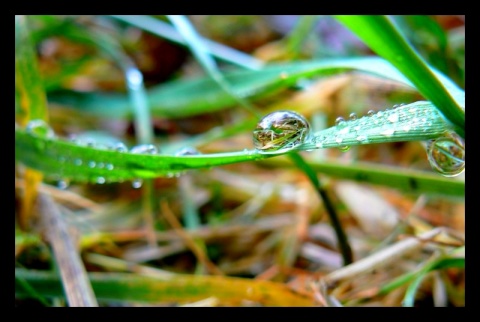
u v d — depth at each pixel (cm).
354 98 14
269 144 10
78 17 15
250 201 14
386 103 14
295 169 13
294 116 10
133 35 18
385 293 11
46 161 11
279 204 13
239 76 14
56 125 15
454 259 11
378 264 11
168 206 13
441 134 10
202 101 14
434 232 11
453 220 13
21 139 11
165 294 11
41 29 14
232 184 14
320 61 13
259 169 14
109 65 18
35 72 12
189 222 13
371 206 13
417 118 10
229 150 14
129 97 15
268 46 18
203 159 10
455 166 10
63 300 11
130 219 13
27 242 12
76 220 13
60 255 11
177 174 11
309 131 10
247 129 13
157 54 18
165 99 15
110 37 17
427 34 14
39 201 12
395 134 10
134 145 14
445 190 12
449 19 16
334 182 13
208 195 14
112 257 12
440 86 10
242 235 13
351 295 11
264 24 20
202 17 19
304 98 14
